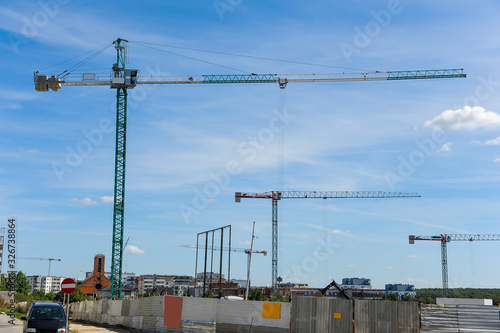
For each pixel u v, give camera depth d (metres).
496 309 28.00
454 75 123.69
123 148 96.12
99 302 49.28
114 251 92.00
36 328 23.73
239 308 30.64
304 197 183.62
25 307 66.25
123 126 97.12
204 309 31.47
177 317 32.53
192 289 130.50
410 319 27.92
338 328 28.34
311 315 28.84
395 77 123.38
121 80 96.19
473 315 28.00
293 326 28.98
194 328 31.47
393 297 134.50
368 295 162.75
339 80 122.56
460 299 69.25
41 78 97.25
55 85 97.69
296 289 171.38
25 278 148.12
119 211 93.50
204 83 113.81
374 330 28.00
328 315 28.61
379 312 28.14
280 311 29.55
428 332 27.91
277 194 178.62
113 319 44.03
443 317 28.02
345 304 28.52
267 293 168.62
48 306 25.22
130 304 40.44
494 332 27.78
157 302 35.41
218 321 31.00
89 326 45.53
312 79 120.44
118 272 91.50
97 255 184.62
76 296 117.25
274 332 29.42
